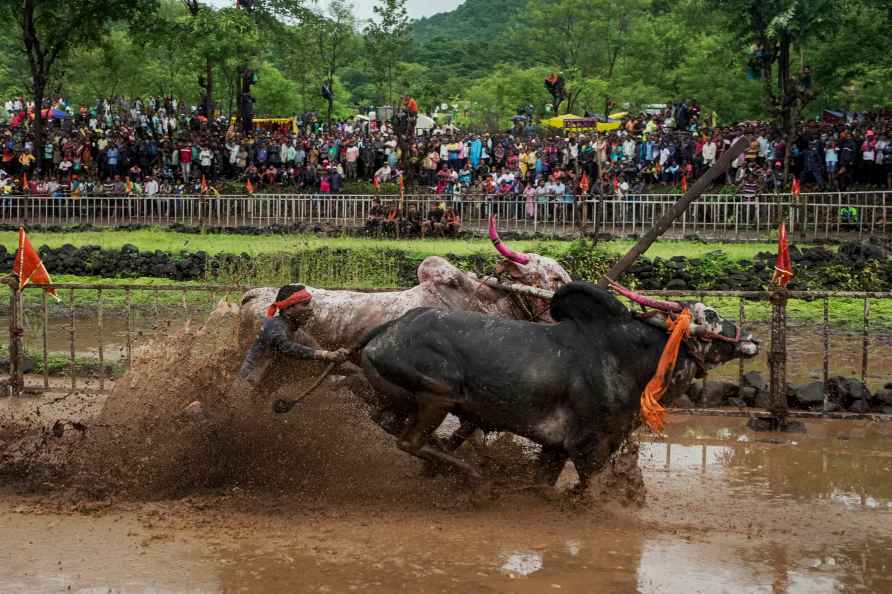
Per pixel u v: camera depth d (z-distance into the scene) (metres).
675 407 10.64
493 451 8.69
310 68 51.06
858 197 25.52
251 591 5.89
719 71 46.62
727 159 8.34
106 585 5.98
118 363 13.07
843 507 7.65
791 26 31.25
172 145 35.09
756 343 7.72
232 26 38.44
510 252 8.66
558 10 53.53
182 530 7.02
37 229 29.47
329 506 7.58
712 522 7.29
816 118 41.56
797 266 20.91
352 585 5.98
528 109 47.94
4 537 6.85
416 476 8.20
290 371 8.38
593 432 7.36
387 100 49.28
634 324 7.46
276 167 35.69
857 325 16.81
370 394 8.30
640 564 6.40
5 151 35.75
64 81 49.84
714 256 21.80
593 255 21.30
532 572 6.22
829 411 10.44
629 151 32.53
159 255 22.64
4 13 36.34
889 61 39.78
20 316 11.45
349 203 29.83
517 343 7.41
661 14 59.16
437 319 7.57
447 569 6.26
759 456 9.14
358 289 9.94
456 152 34.09
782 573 6.26
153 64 50.94
